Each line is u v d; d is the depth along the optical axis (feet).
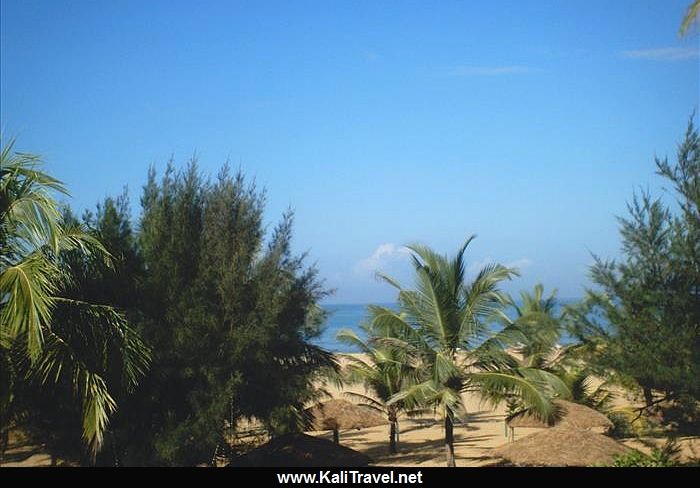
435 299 64.54
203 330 56.03
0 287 35.22
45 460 65.92
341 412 80.84
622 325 59.11
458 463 71.05
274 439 61.82
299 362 64.08
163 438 53.21
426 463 71.92
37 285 35.55
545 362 93.81
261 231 62.90
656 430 82.84
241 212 62.08
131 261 57.06
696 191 55.01
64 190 39.55
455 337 64.85
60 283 46.01
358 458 60.75
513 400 82.84
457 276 65.26
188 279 58.80
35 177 38.93
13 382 39.63
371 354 85.81
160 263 56.95
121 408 53.57
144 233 59.47
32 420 50.01
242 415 61.77
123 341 43.73
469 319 64.28
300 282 63.87
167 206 60.39
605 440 60.44
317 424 78.54
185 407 56.85
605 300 61.21
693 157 55.47
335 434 80.69
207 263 59.21
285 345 62.54
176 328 54.85
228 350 56.34
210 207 61.36
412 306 65.92
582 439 60.08
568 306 65.82
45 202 38.09
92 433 38.34
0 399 38.37
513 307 99.91
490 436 97.45
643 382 60.29
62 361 38.58
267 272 60.64
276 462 57.93
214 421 54.24
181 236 58.95
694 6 47.47
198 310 55.83
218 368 55.36
